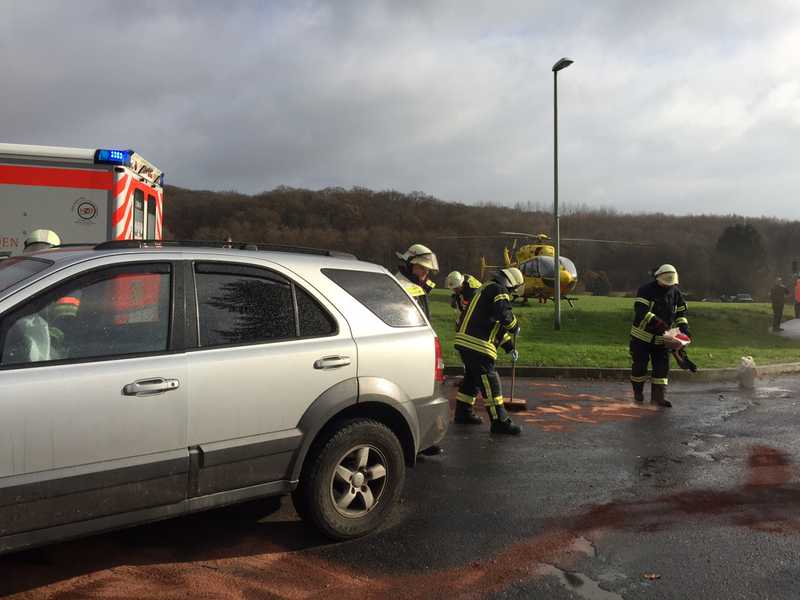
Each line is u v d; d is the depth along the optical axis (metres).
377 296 4.40
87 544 3.85
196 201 121.38
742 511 4.64
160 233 9.52
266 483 3.67
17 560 3.61
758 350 14.27
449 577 3.56
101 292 3.31
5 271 3.51
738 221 119.06
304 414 3.80
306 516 3.90
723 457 6.07
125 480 3.17
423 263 7.55
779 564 3.78
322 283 4.12
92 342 3.21
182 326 3.48
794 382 10.89
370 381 4.09
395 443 4.18
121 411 3.16
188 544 3.90
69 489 3.01
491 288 6.96
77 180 7.65
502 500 4.83
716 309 22.25
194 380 3.40
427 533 4.17
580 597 3.36
